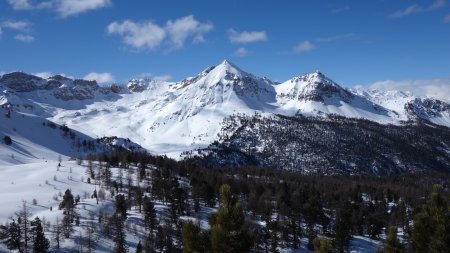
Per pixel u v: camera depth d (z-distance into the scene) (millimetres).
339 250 147250
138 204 196750
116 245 151625
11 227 142000
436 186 45500
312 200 184625
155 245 155500
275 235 158000
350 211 195125
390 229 47031
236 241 35812
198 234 38719
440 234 42156
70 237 155000
